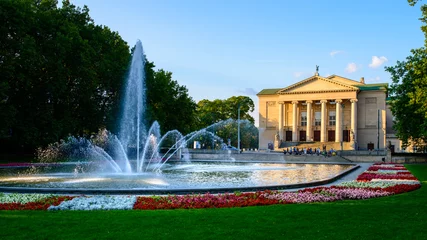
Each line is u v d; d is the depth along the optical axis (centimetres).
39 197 1795
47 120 5053
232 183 2567
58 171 3609
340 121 10225
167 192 1998
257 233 1099
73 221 1255
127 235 1072
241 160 6781
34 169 3866
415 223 1243
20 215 1370
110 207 1538
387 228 1172
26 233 1091
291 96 10775
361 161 6712
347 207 1561
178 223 1229
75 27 5466
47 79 5153
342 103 10312
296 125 10725
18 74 4669
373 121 10556
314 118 10969
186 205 1592
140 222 1242
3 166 4116
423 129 5203
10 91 4947
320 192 1973
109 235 1070
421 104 4997
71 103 5766
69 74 5366
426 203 1692
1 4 4459
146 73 7012
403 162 6456
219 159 7175
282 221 1266
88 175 3150
